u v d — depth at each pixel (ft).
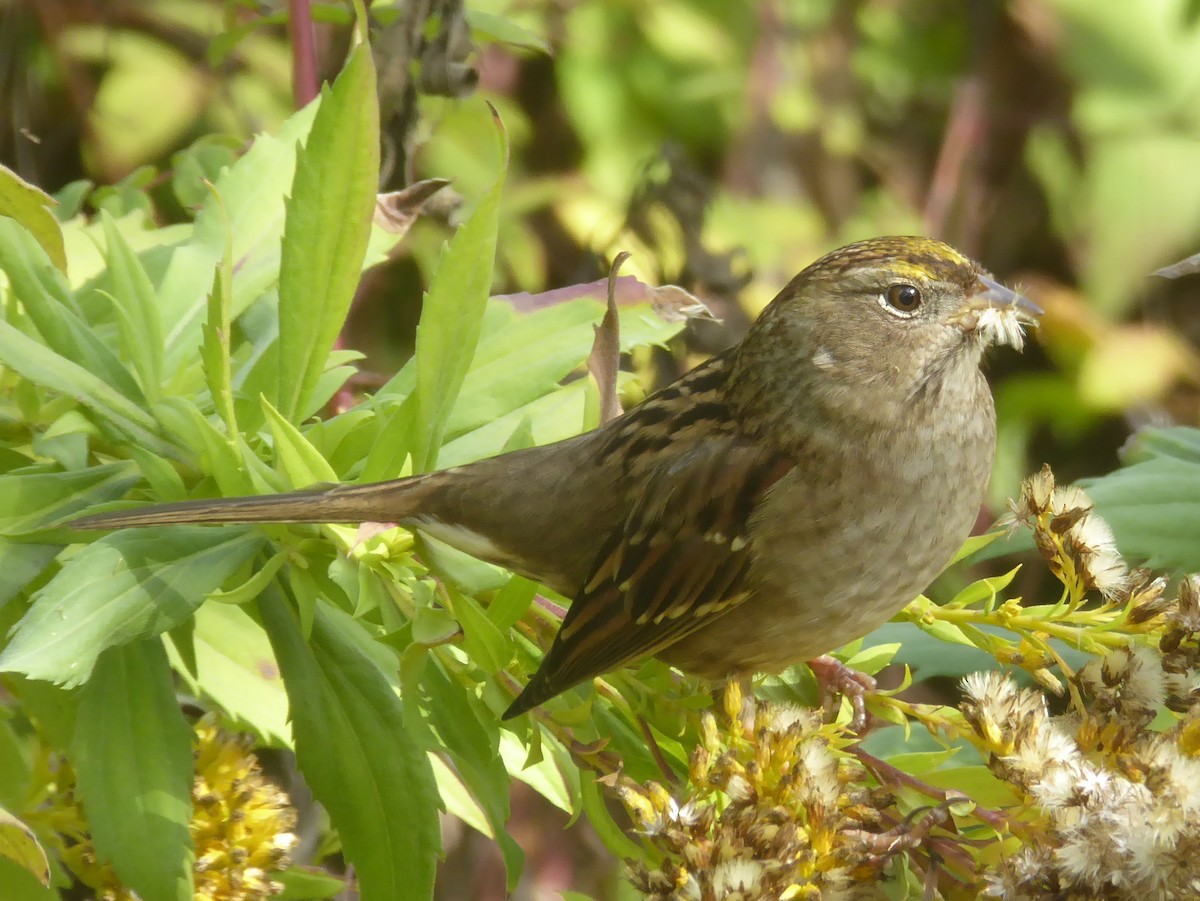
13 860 11.26
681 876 11.18
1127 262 12.94
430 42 11.64
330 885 11.43
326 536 11.31
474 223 11.28
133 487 11.34
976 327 11.42
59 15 12.11
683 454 11.41
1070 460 12.88
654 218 11.98
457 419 11.40
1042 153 13.15
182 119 12.14
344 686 11.30
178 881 11.26
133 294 11.34
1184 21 13.38
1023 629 11.30
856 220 12.79
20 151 12.09
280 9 11.77
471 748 11.30
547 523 11.40
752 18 12.91
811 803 11.19
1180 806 11.15
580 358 11.41
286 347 11.33
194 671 11.33
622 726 11.35
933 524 11.41
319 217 11.31
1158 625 11.27
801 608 11.40
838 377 11.41
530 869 11.98
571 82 12.35
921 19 13.52
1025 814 11.20
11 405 11.39
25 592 11.34
